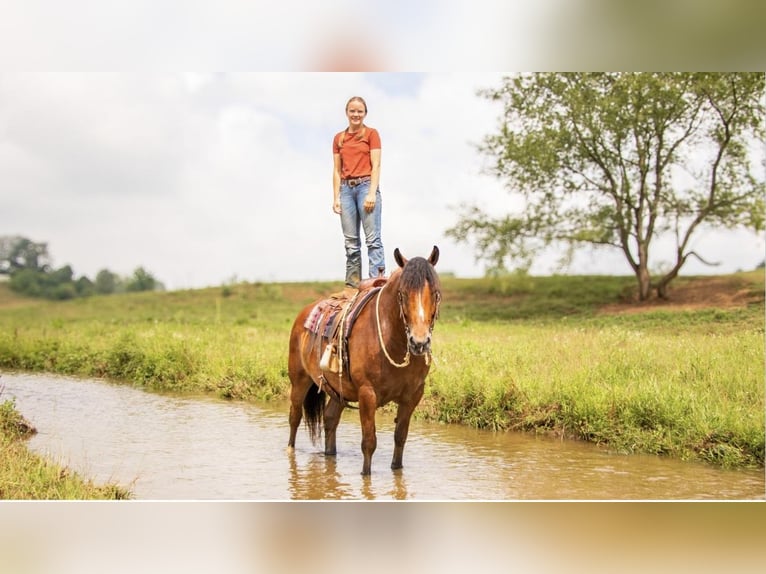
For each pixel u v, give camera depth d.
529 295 29.53
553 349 12.52
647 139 24.47
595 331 16.45
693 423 8.28
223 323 25.64
